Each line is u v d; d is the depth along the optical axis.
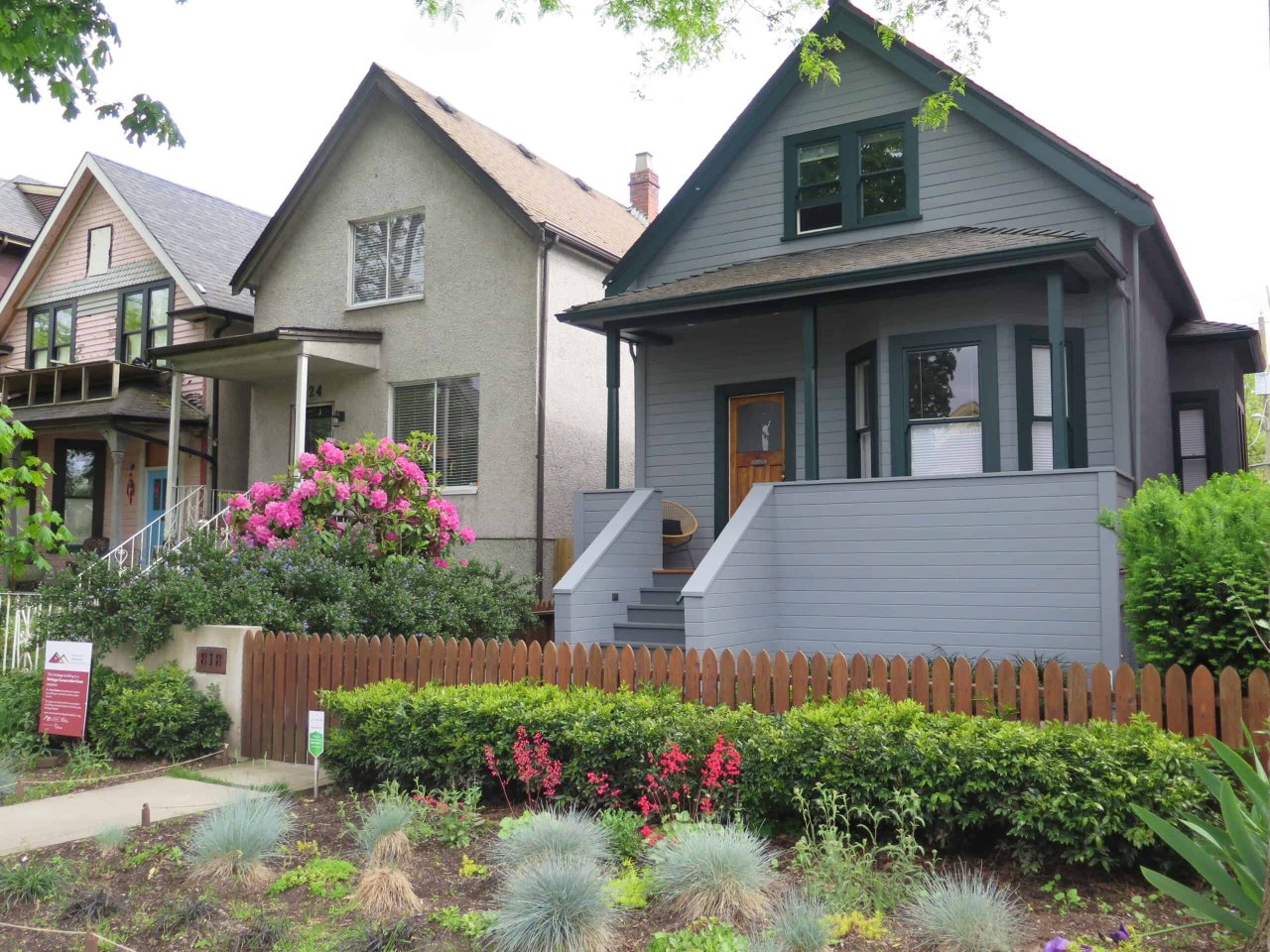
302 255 18.20
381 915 5.05
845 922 4.64
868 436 12.91
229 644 9.29
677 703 6.88
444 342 16.50
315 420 17.91
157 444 21.34
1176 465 15.36
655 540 12.99
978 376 11.77
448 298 16.53
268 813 6.02
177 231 21.14
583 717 6.71
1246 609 5.72
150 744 8.80
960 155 13.02
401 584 10.59
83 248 22.42
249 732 9.08
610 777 6.54
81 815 6.98
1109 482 9.79
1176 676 5.68
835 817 5.59
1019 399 11.62
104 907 5.22
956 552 10.51
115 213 21.92
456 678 8.23
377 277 17.47
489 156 17.38
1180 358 15.50
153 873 5.75
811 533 11.34
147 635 9.49
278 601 9.65
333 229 17.88
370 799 7.31
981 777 5.45
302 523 11.48
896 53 13.31
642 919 4.93
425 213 16.98
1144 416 12.59
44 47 10.17
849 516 11.13
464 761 7.00
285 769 8.54
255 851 5.66
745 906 4.86
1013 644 10.14
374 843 5.94
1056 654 9.91
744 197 14.48
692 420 14.58
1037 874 5.32
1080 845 5.17
